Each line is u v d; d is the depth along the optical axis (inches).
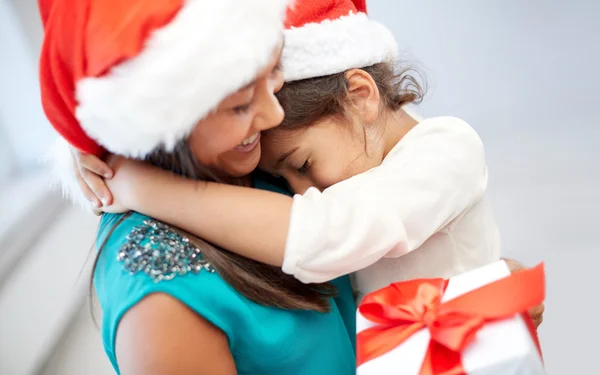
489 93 78.8
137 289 24.1
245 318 25.5
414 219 28.7
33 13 56.6
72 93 24.8
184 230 26.3
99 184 27.3
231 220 26.0
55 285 47.8
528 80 77.8
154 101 22.9
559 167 70.2
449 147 30.5
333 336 28.7
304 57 29.6
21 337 42.8
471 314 24.3
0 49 56.1
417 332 25.0
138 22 22.9
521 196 67.6
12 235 49.1
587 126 74.0
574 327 53.5
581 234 61.9
